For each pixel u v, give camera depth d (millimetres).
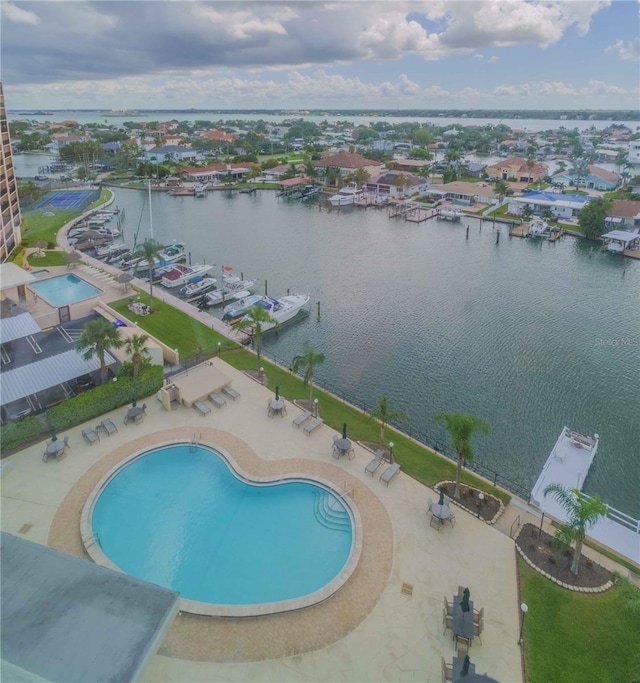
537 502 30906
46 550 19188
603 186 140250
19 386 35375
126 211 118688
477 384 46781
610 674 20797
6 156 81875
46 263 73438
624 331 58344
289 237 98938
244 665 20484
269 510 29016
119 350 41406
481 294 69875
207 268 73688
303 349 52625
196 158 196250
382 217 118312
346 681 19984
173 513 28641
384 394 44812
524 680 20344
